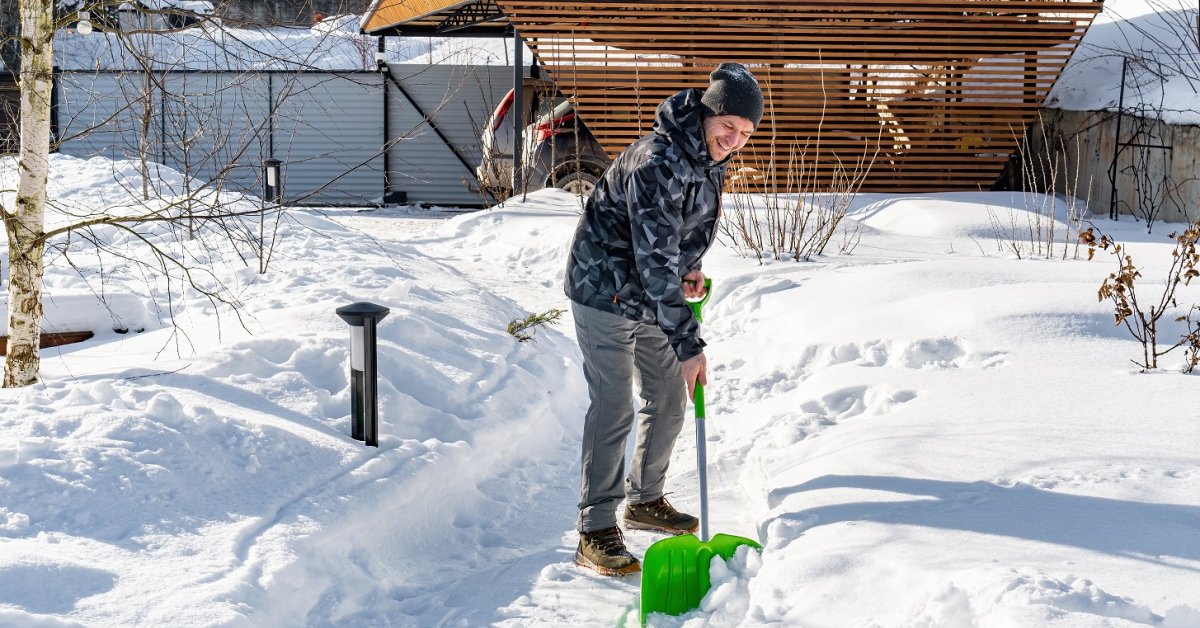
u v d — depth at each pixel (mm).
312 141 17031
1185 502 3146
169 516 3332
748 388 5648
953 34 12945
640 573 3604
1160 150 11391
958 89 13250
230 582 2973
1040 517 3092
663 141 3336
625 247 3555
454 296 7285
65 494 3289
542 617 3277
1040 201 12086
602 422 3658
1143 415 4066
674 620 3107
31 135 4902
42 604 2707
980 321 5602
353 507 3652
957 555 2842
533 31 12812
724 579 3174
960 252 9156
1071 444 3762
